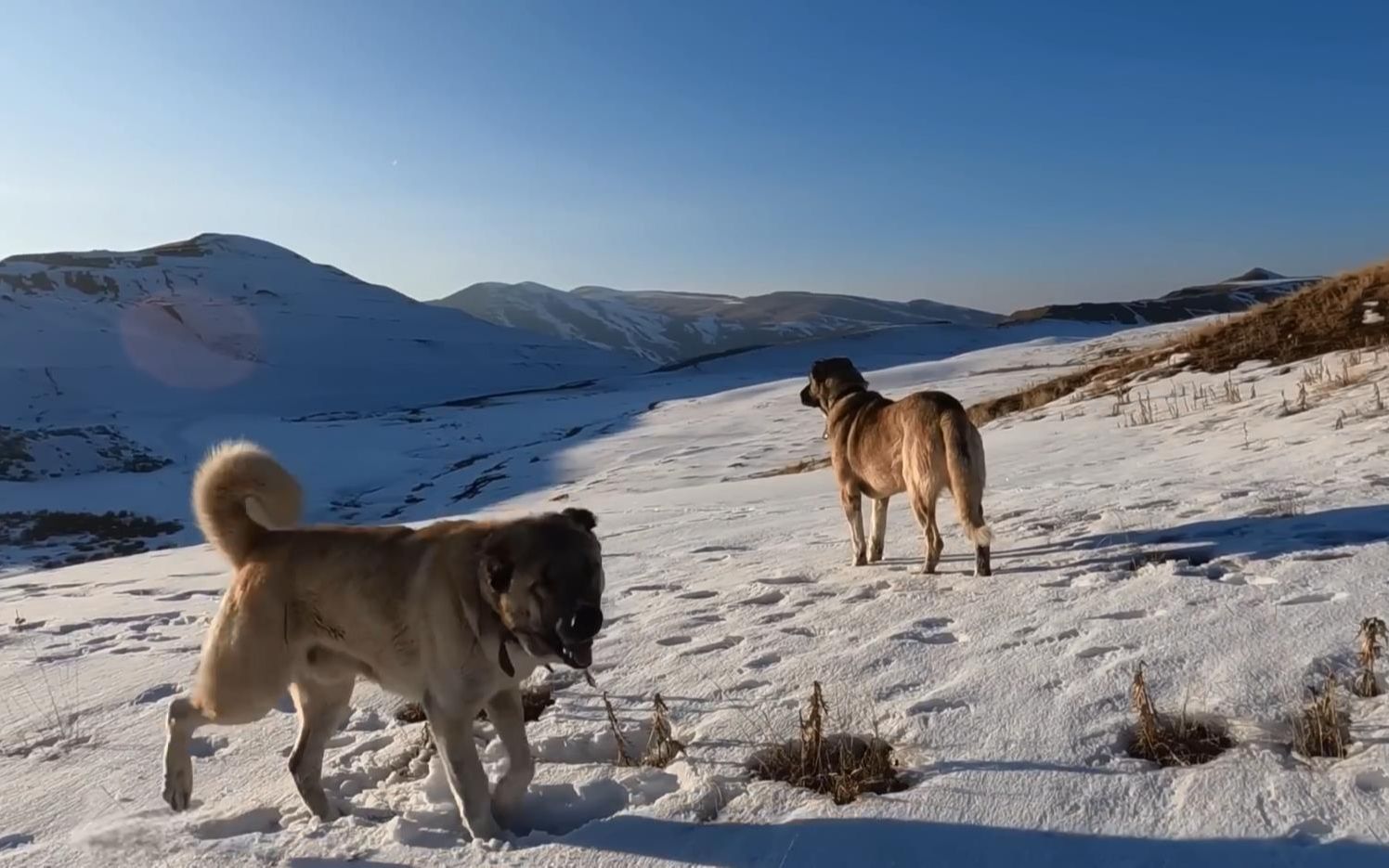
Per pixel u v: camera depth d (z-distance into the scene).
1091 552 8.07
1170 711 4.79
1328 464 10.62
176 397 99.88
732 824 4.28
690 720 5.59
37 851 4.73
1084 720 4.80
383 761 5.58
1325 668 4.97
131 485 46.38
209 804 5.26
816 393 10.12
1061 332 89.31
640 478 28.55
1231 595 6.30
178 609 11.02
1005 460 15.88
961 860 3.80
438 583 4.63
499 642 4.46
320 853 4.43
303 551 5.09
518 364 139.88
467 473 39.50
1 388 94.69
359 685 6.98
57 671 8.25
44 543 36.41
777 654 6.50
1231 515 8.63
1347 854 3.47
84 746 6.26
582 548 4.38
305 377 116.69
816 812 4.28
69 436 56.78
